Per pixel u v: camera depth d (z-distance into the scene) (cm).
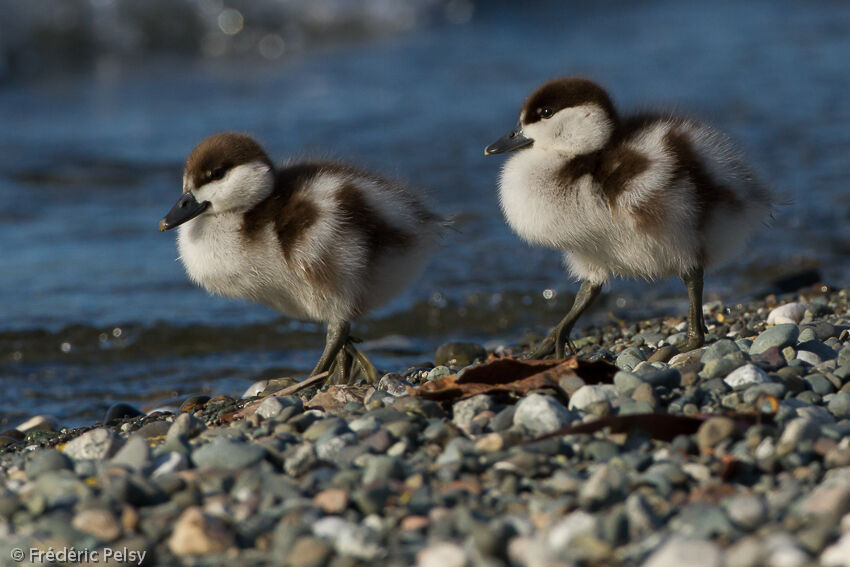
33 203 2125
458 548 604
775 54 3197
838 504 641
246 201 1081
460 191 2103
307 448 778
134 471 760
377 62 3403
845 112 2534
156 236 1953
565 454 772
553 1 4256
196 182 1083
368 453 777
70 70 3472
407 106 2811
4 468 838
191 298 1645
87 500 705
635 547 621
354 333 1545
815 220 1881
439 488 718
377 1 3838
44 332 1495
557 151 1068
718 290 1630
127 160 2398
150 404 1207
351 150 2384
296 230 1062
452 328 1562
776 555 579
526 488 720
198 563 639
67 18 3481
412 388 979
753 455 746
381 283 1121
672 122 1085
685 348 1084
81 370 1400
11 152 2452
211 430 870
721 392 881
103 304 1608
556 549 620
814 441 757
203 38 3672
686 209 1020
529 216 1048
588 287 1124
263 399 984
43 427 1138
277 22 3716
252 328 1530
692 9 4069
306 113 2780
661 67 3092
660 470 716
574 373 923
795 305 1249
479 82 3048
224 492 734
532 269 1742
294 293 1111
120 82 3294
